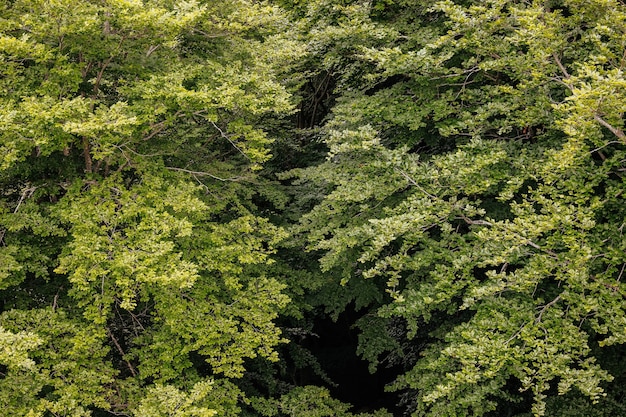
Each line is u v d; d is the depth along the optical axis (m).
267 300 7.95
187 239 7.75
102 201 7.12
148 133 8.30
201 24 8.20
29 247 7.22
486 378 6.78
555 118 6.51
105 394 7.05
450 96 7.75
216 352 7.25
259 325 7.61
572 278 5.55
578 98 4.63
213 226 8.07
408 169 7.06
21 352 5.57
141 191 7.44
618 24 5.53
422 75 7.71
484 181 6.44
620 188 5.90
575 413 7.58
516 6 7.10
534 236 5.72
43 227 6.96
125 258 6.27
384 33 8.09
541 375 5.72
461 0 8.45
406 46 8.45
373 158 8.12
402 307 6.74
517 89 7.48
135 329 8.29
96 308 6.72
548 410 7.85
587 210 5.68
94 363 7.12
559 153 5.57
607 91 4.52
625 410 7.50
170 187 7.43
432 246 6.93
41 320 6.96
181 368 7.38
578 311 5.83
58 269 6.48
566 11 8.16
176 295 7.37
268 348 7.44
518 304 6.55
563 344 5.67
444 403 6.95
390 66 7.28
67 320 7.17
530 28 5.89
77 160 8.08
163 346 7.37
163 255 6.77
